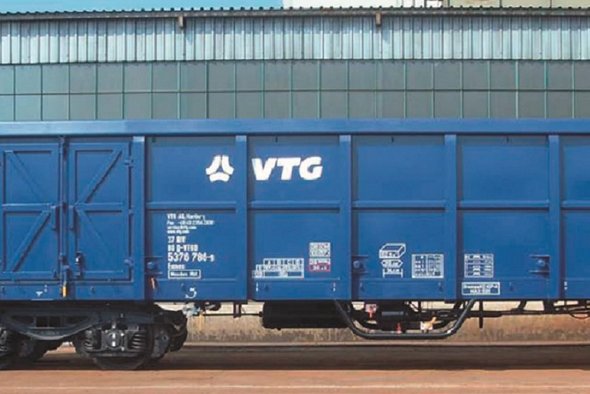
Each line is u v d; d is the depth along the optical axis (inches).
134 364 391.5
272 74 735.1
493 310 429.4
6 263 374.6
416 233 369.4
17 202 375.6
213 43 736.3
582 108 732.7
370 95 732.7
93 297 372.5
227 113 736.3
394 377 377.4
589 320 555.5
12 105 744.3
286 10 729.0
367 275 369.4
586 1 871.1
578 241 369.1
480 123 368.8
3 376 380.8
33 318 388.8
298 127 369.7
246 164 370.9
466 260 368.8
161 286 371.6
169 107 738.8
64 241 373.7
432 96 731.4
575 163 369.4
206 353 484.7
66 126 373.7
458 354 476.4
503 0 887.1
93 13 737.6
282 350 502.6
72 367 410.9
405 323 389.4
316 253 369.7
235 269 370.9
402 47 731.4
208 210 371.6
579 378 373.7
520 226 369.1
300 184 370.9
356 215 370.0
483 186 369.4
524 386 352.2
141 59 739.4
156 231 372.5
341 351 495.5
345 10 728.3
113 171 373.4
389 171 370.0
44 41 743.7
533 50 733.9
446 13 729.6
